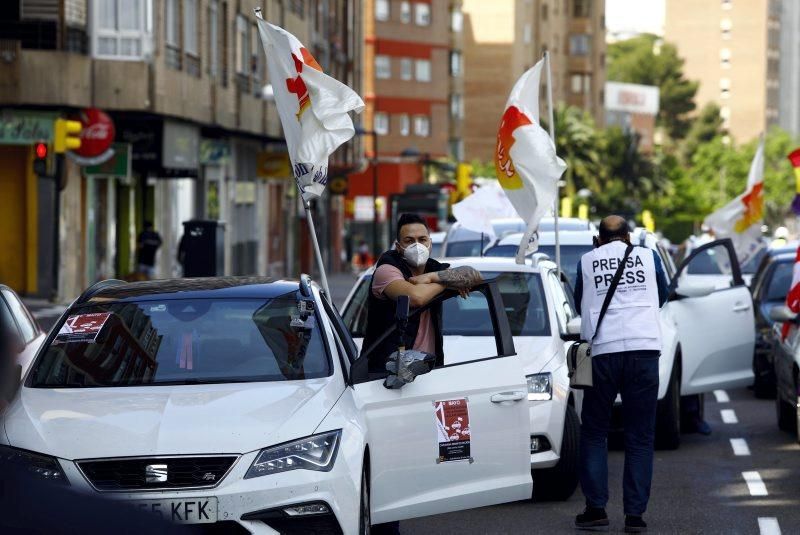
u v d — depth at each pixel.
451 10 141.88
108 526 9.12
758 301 27.47
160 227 56.84
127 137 49.75
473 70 154.25
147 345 11.77
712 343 20.66
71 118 44.69
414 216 12.05
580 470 13.93
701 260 35.00
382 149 131.88
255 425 10.45
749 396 26.97
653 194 156.62
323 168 15.67
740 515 14.42
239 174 70.31
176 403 10.77
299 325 12.03
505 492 12.18
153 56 46.50
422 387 11.72
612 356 13.76
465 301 16.83
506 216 22.69
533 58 161.25
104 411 10.67
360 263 102.69
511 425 12.23
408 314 11.48
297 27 79.69
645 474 13.66
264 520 10.19
